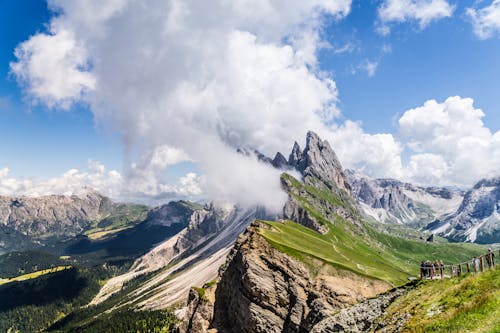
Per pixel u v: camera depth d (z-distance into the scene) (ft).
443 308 131.64
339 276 388.57
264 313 368.89
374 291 383.45
